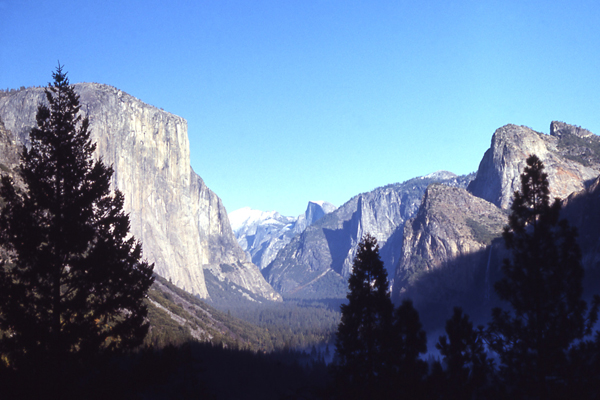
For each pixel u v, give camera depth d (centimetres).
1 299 3062
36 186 3372
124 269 3562
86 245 3444
